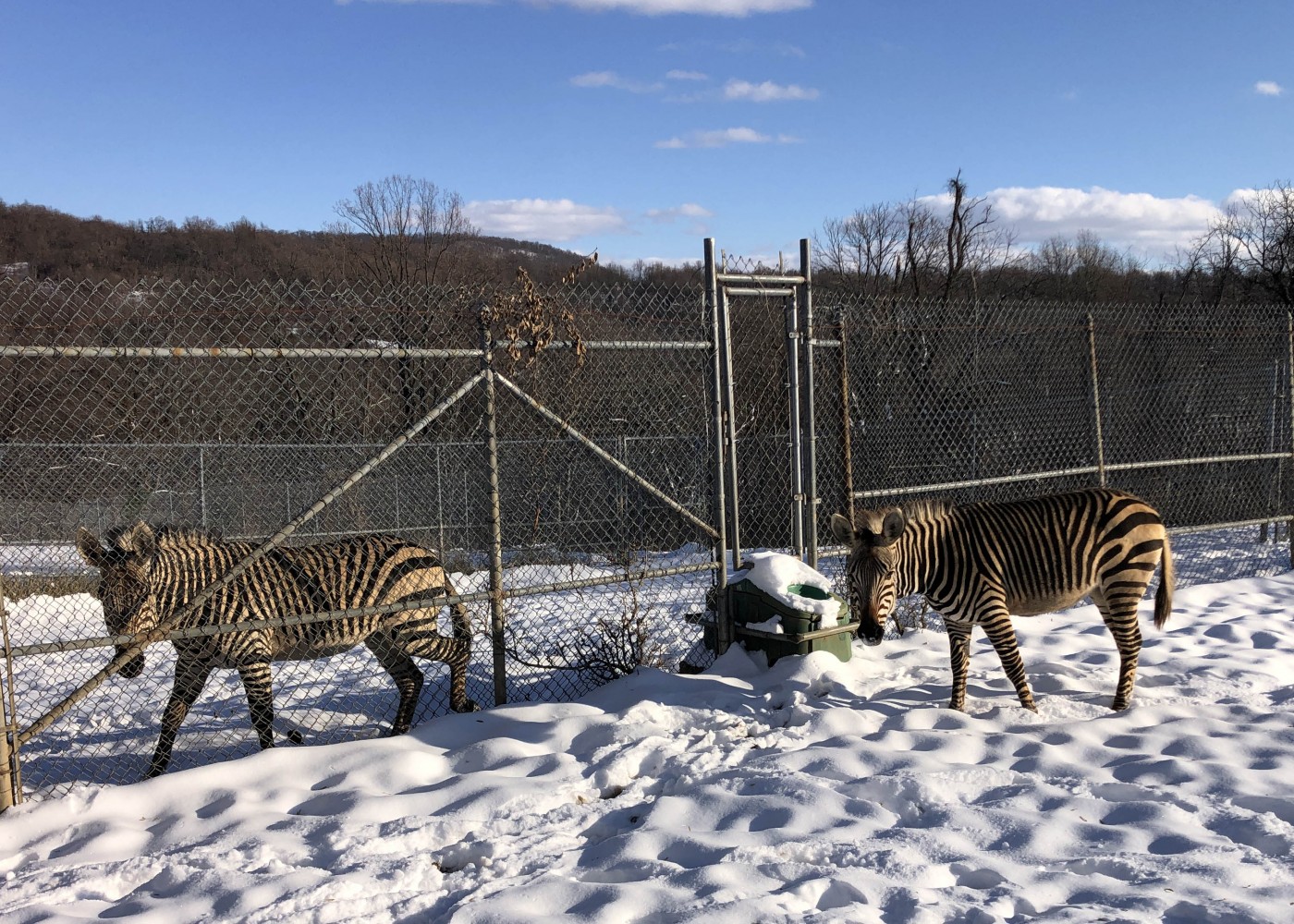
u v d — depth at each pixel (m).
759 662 6.56
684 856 3.80
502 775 4.75
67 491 12.51
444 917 3.32
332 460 13.81
